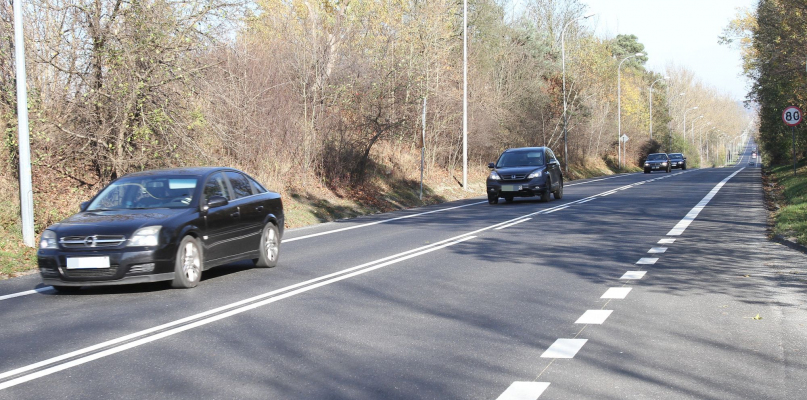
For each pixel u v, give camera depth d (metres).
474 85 37.97
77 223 9.11
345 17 29.14
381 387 5.10
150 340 6.55
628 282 9.12
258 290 9.11
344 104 26.83
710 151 161.12
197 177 10.23
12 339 6.70
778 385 5.01
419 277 9.89
